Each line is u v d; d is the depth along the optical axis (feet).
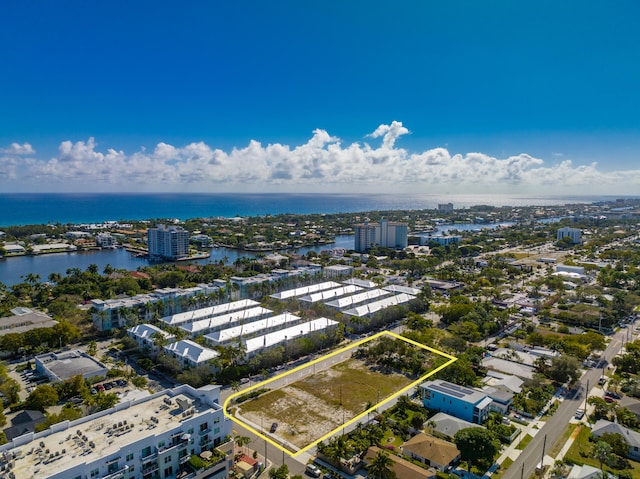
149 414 400.67
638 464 438.40
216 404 414.41
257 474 419.95
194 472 367.86
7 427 478.18
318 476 418.51
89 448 341.82
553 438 483.92
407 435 493.36
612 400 570.87
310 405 556.92
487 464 429.38
